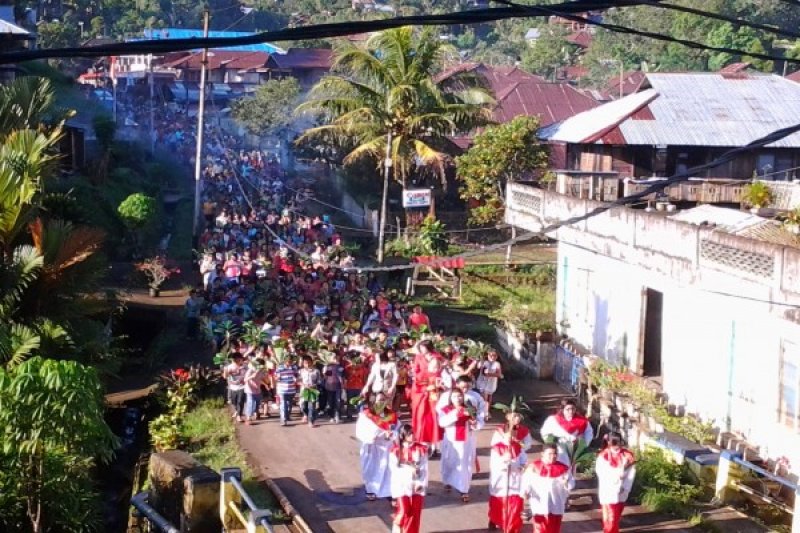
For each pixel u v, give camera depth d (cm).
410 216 4500
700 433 1903
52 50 598
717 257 1958
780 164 3816
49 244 1941
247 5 11688
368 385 1986
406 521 1448
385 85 4200
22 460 1530
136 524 1706
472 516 1587
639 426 2011
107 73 7912
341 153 5162
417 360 1884
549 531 1419
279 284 2878
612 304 2405
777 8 8106
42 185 2105
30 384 1463
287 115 6338
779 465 1748
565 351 2570
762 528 1510
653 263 2172
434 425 1841
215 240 3562
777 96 4012
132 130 6259
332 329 2309
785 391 1784
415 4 11588
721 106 3947
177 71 8456
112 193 4141
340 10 11588
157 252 3781
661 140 3759
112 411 2300
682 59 8262
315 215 4666
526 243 4391
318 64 8700
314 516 1584
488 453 1894
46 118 3084
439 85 4319
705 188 3181
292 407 2175
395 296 3130
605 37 10169
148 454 1997
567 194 2938
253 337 2167
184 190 5291
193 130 6812
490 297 3612
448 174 4756
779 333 1791
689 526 1548
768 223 2166
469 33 12575
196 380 2289
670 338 2158
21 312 1945
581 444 1528
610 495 1452
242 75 8644
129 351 2562
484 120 4350
